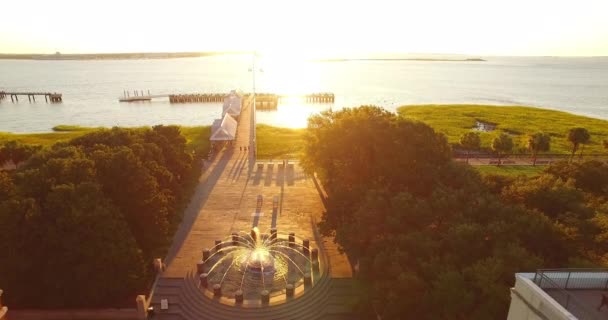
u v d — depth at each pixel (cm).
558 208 3612
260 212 5369
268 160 7675
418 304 2786
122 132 5412
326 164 4903
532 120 12419
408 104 17225
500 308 2459
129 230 3728
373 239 3469
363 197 3984
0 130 11881
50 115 14462
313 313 3469
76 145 5028
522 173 7038
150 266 4009
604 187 4488
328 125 5175
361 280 3381
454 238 3047
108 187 3944
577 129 7319
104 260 3434
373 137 4447
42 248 3394
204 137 9719
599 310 1745
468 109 14362
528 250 2988
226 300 3559
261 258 4028
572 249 2967
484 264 2680
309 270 3991
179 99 17338
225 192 6056
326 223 4172
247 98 15850
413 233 3191
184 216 5216
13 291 3381
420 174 4191
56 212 3419
